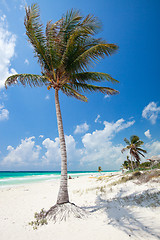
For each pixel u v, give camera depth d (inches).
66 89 311.0
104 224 167.9
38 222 195.6
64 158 249.0
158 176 394.6
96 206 259.9
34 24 246.4
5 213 269.7
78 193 447.8
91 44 262.7
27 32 250.8
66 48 252.7
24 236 154.3
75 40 251.9
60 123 268.5
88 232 150.5
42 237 149.2
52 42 248.1
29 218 232.5
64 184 236.4
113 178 679.7
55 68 276.7
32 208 307.3
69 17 254.2
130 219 171.2
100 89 307.3
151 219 162.7
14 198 430.0
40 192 536.4
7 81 260.1
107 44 233.6
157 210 183.3
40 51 260.4
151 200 227.1
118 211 208.2
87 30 240.8
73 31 246.4
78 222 183.2
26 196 461.1
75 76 285.3
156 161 762.2
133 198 268.4
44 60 275.3
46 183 903.1
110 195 351.6
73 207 217.2
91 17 234.5
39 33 251.3
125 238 128.6
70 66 263.3
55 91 285.9
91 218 196.1
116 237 132.3
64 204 220.8
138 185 380.2
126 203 243.6
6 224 202.8
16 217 241.9
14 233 164.6
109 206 243.6
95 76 295.1
